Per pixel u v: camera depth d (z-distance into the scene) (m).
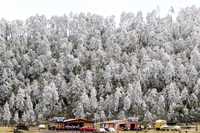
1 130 153.50
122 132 151.38
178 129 161.75
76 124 166.38
